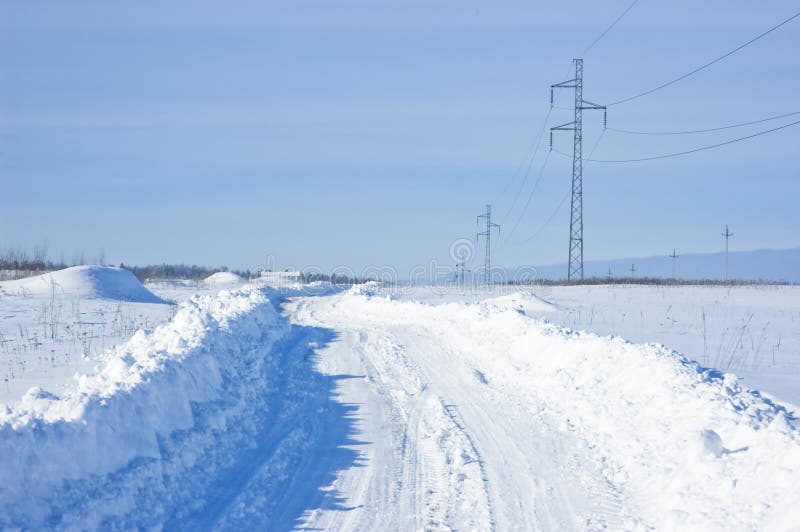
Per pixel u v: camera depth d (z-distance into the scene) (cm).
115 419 848
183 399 1066
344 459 1032
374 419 1279
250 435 1128
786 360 1780
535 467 979
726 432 898
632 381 1260
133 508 749
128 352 1316
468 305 2934
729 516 693
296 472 969
